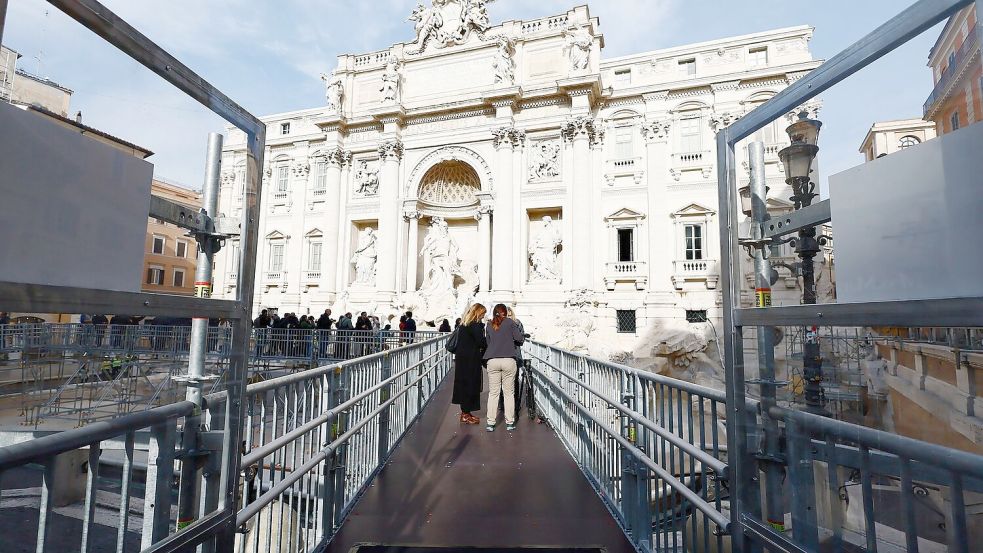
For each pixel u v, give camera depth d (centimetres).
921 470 137
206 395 211
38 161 132
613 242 2523
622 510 399
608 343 2345
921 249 134
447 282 2680
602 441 479
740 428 214
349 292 2848
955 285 124
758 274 213
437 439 676
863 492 155
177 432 199
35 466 150
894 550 147
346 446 432
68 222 141
